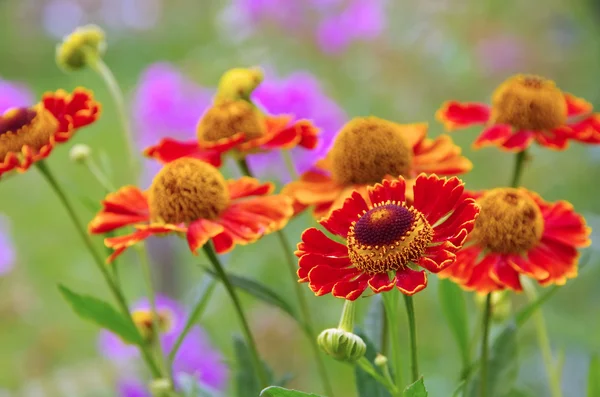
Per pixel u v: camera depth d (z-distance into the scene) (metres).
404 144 0.56
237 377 0.57
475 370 0.55
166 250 0.88
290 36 1.12
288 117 0.60
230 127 0.58
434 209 0.50
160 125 0.88
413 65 1.10
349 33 1.10
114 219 0.55
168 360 0.57
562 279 0.52
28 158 0.55
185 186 0.54
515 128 0.59
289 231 0.86
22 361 0.93
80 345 0.97
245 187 0.56
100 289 1.03
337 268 0.49
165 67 0.92
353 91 1.10
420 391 0.47
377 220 0.49
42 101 0.58
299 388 0.79
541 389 0.82
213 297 0.87
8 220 1.11
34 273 1.09
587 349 0.84
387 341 0.56
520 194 0.53
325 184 0.57
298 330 0.80
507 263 0.53
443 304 0.56
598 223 0.78
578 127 0.59
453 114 0.60
